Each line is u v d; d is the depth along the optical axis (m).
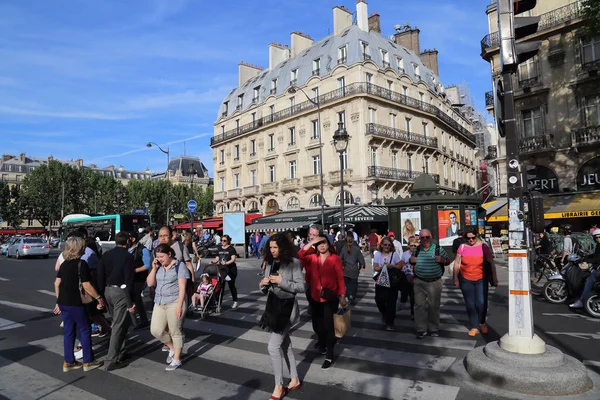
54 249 43.84
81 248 5.33
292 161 37.16
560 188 21.11
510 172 4.82
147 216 27.61
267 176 39.41
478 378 4.56
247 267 19.92
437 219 16.17
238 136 42.91
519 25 4.89
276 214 36.03
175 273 5.43
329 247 5.42
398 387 4.50
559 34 21.45
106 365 5.38
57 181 65.38
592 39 20.44
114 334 5.41
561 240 14.27
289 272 4.46
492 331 6.82
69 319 5.29
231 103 45.91
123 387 4.69
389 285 6.92
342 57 34.44
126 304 5.53
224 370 5.21
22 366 5.50
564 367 4.37
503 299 9.85
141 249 7.60
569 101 21.03
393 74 35.38
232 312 8.92
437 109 39.84
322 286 5.30
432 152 39.16
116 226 26.38
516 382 4.24
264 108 40.41
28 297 11.31
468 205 16.64
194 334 7.03
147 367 5.39
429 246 6.56
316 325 5.66
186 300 5.48
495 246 22.11
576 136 20.48
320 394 4.37
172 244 7.64
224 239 9.41
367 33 35.56
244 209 42.34
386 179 32.22
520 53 4.79
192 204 24.58
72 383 4.85
